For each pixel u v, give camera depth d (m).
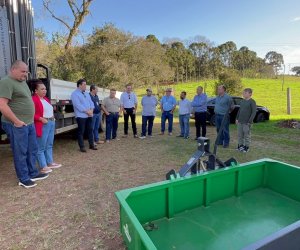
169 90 8.34
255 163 2.89
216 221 2.47
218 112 6.38
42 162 4.31
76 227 2.71
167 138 7.78
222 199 2.78
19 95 3.52
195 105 7.28
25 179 3.74
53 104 5.34
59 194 3.53
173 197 2.45
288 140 7.32
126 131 7.99
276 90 32.22
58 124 5.77
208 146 2.87
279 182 2.90
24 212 3.03
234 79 20.89
